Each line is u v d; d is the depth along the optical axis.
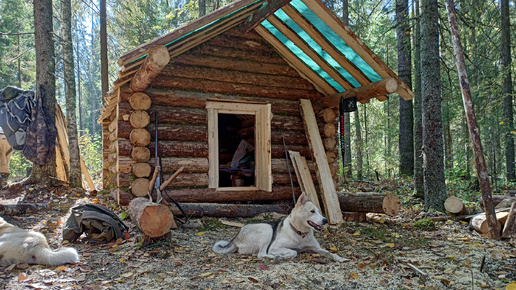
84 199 9.02
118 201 7.16
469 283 3.94
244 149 9.98
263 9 6.77
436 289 3.78
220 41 7.92
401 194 11.22
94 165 16.25
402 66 13.97
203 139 7.76
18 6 22.34
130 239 5.42
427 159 8.09
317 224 4.70
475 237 6.02
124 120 7.21
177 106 7.61
